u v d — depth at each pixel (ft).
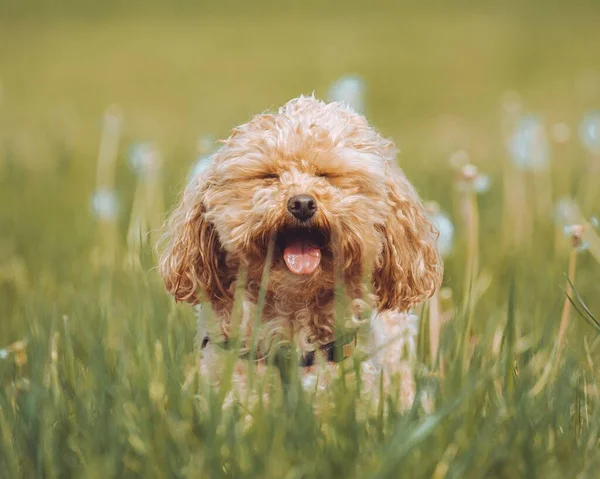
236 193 14.98
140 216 19.75
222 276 15.87
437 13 107.65
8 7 116.06
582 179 26.40
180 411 12.17
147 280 16.17
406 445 10.79
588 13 100.58
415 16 105.70
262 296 12.83
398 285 15.71
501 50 79.20
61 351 15.02
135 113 53.06
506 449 11.54
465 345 14.08
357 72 70.13
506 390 12.75
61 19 108.06
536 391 13.06
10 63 77.82
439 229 18.75
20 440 12.16
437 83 65.05
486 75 67.15
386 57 77.97
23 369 15.26
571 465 11.64
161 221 21.24
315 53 80.12
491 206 26.43
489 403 12.73
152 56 81.10
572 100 53.36
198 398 12.64
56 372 13.37
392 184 15.81
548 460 11.67
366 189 15.15
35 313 17.11
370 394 13.00
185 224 15.78
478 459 11.39
